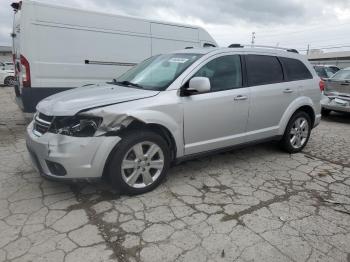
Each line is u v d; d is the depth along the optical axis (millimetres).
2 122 7730
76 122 3367
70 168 3314
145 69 4699
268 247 2887
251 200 3766
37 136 3553
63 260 2637
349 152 5820
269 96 4891
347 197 3941
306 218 3396
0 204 3508
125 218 3295
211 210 3502
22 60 6504
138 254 2746
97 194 3795
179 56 4574
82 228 3094
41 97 6793
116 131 3475
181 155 4102
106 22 7375
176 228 3139
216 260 2699
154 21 8164
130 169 3697
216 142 4402
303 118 5594
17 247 2783
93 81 7406
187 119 4000
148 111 3635
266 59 5051
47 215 3307
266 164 5012
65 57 6934
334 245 2949
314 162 5195
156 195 3816
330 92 9102
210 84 4262
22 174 4332
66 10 6809
